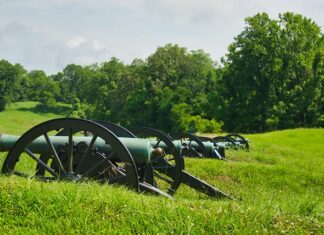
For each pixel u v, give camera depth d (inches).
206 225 221.0
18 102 6732.3
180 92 3516.2
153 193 298.7
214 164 616.1
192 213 228.8
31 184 237.6
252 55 2716.5
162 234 210.4
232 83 2748.5
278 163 851.4
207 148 735.7
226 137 1088.8
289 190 562.3
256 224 229.9
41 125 297.7
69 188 235.5
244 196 423.5
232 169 601.9
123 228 212.7
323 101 2625.5
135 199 239.9
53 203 221.6
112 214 220.8
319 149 1521.9
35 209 217.8
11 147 321.4
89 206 224.1
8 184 234.5
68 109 6668.3
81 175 299.1
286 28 2736.2
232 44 2800.2
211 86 3686.0
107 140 285.3
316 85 2596.0
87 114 5108.3
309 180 592.4
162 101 3533.5
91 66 7214.6
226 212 236.4
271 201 279.4
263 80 2714.1
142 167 329.1
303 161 880.3
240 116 2733.8
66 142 318.3
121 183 288.8
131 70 4303.6
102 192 241.4
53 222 211.8
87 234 205.9
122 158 285.1
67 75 7386.8
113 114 4141.2
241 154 909.8
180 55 3895.2
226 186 554.6
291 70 2699.3
